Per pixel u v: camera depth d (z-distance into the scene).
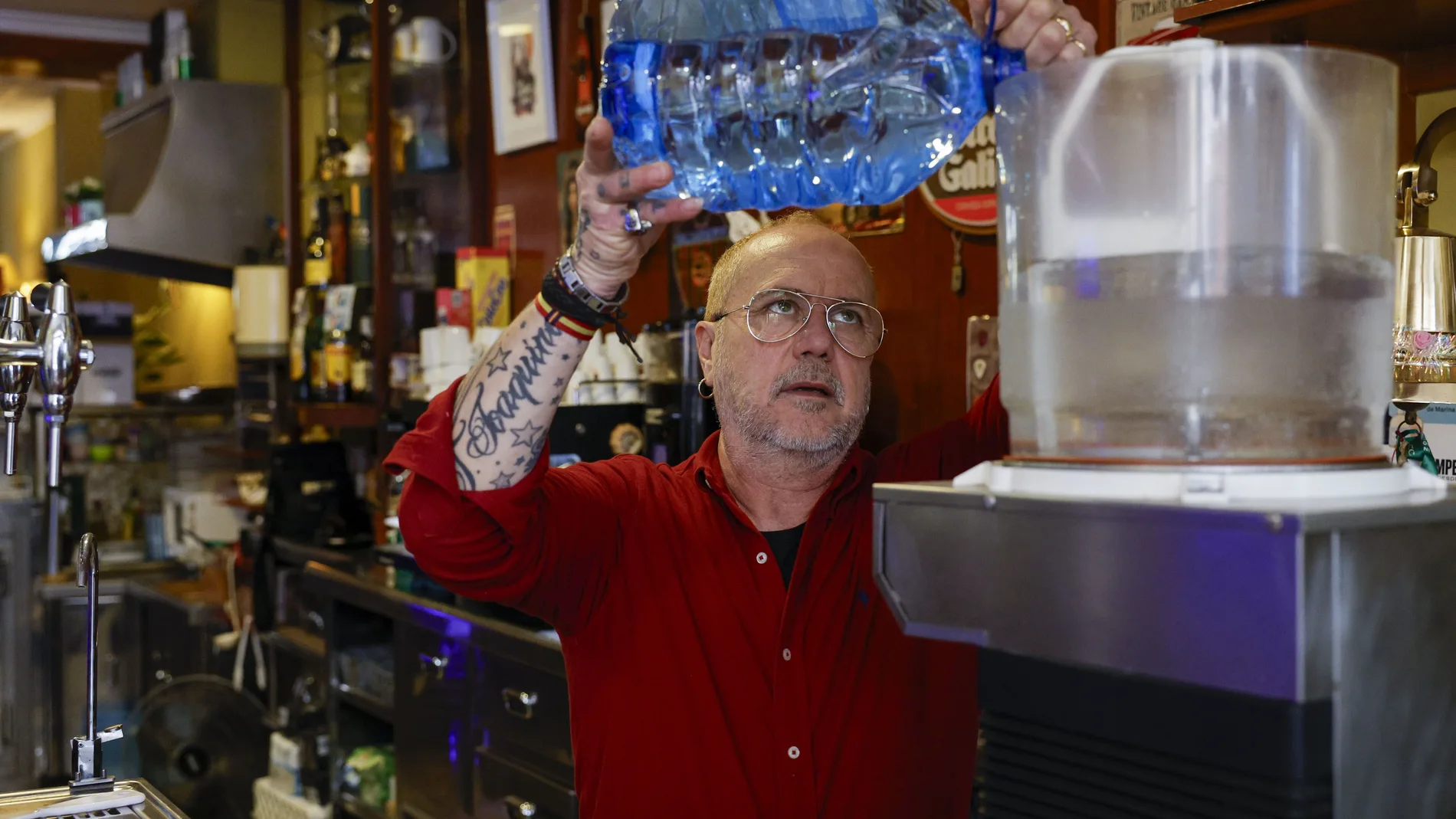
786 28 1.16
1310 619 0.70
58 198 6.82
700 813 1.51
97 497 5.21
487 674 2.41
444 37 3.66
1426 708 0.78
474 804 2.46
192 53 5.06
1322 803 0.72
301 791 3.51
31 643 5.01
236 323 4.57
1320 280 0.82
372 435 4.25
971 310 2.21
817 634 1.53
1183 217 0.81
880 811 1.51
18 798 1.61
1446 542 0.79
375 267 3.77
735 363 1.58
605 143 1.14
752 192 1.26
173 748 3.70
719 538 1.58
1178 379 0.81
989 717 0.90
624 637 1.57
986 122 2.15
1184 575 0.74
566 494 1.55
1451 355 1.27
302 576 3.69
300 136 4.48
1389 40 1.41
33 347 1.55
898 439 2.38
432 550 1.40
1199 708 0.76
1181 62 0.80
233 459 5.48
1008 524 0.83
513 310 3.52
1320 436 0.83
